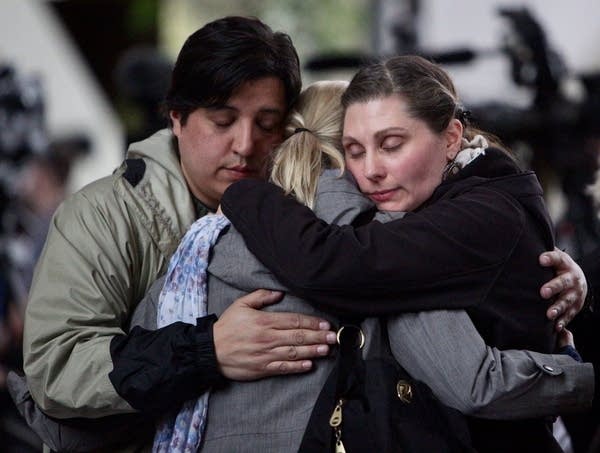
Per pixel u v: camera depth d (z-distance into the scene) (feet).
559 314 23.54
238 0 86.12
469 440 22.04
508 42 43.93
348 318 22.99
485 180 23.39
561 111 42.75
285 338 22.84
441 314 22.44
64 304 24.76
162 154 26.55
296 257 22.59
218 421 23.15
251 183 23.79
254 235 23.18
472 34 62.39
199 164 25.79
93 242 25.20
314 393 22.90
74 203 25.85
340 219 23.27
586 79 43.39
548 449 23.68
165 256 25.85
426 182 23.41
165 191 26.11
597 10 60.08
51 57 73.92
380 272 22.24
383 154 23.27
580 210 37.73
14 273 44.88
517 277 22.94
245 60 24.72
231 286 23.70
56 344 24.41
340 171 24.00
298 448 22.59
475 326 22.79
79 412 24.17
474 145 24.25
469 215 22.68
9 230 45.44
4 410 43.04
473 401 22.04
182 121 25.85
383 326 23.04
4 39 72.02
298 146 24.17
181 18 85.25
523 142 43.65
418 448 21.90
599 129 42.22
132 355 23.54
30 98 46.42
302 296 22.72
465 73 61.11
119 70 48.26
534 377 22.35
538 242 23.45
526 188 23.62
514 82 43.75
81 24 83.41
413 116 23.03
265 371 22.89
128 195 25.82
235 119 25.30
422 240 22.41
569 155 41.39
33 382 24.54
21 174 46.19
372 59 24.58
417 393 22.38
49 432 25.30
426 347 22.34
